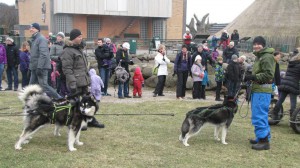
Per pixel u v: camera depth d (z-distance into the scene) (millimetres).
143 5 33281
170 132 8016
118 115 9375
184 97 13242
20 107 10203
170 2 34094
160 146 6973
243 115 10164
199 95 13039
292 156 6715
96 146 6832
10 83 13961
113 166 5832
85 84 7352
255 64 7027
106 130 7992
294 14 39750
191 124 7016
